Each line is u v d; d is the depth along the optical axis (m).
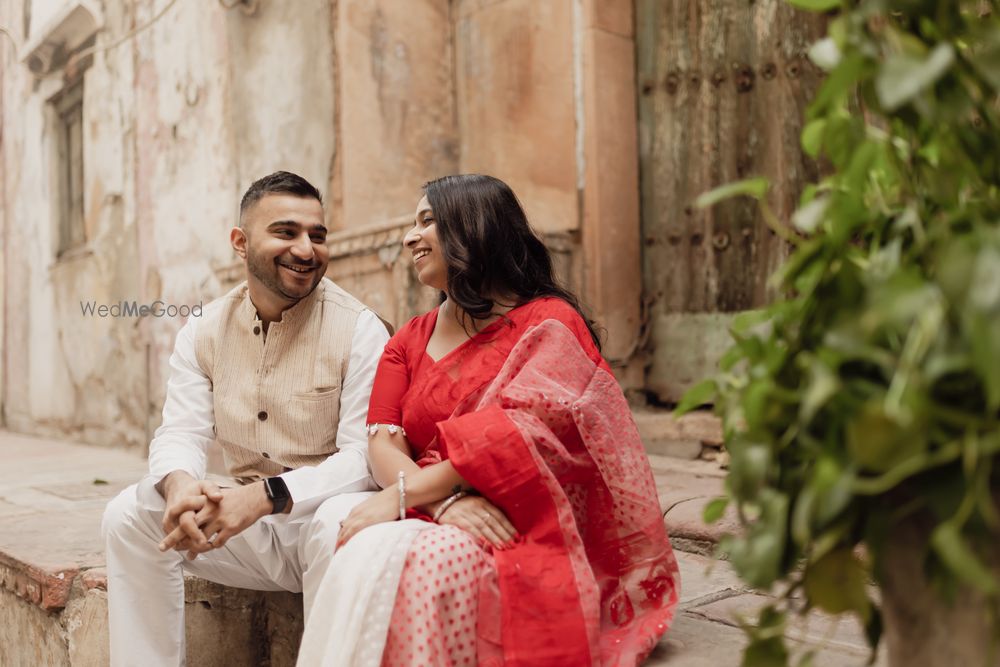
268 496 2.04
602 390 1.94
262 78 5.88
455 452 1.78
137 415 6.87
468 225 1.99
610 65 4.86
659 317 4.93
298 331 2.32
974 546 0.92
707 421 4.19
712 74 4.75
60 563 2.87
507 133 5.28
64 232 8.41
